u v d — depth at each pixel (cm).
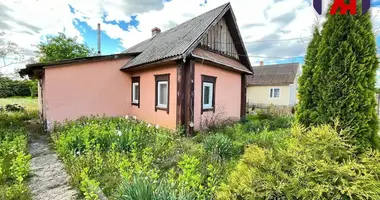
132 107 917
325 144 202
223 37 891
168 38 939
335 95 242
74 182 304
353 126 229
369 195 158
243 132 630
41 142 598
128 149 438
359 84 229
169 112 693
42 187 306
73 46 1762
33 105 1467
